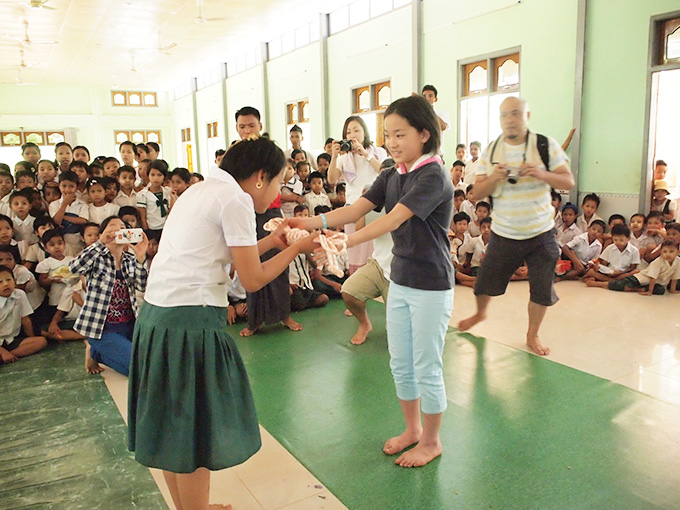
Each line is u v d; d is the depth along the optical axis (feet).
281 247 5.66
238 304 12.94
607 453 6.79
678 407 7.89
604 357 9.82
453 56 23.43
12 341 10.82
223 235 4.84
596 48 18.08
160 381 4.80
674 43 16.40
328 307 13.76
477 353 10.16
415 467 6.61
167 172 15.60
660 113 17.39
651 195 17.67
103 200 14.17
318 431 7.59
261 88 39.50
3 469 6.85
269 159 5.09
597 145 18.51
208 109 49.19
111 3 26.58
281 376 9.50
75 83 51.08
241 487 6.33
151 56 39.86
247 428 5.12
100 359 9.70
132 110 55.93
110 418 8.19
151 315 4.88
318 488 6.28
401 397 6.88
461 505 5.91
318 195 17.80
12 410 8.48
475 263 16.38
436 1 23.86
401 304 6.43
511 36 20.84
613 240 15.23
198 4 26.91
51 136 52.13
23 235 13.32
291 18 31.96
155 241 14.03
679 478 6.24
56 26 30.42
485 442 7.13
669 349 10.14
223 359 4.92
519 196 9.60
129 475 6.68
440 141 6.10
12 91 50.08
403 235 6.13
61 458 7.09
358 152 11.35
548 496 6.00
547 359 9.79
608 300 13.67
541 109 20.13
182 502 5.16
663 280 14.15
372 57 28.19
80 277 11.75
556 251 9.78
